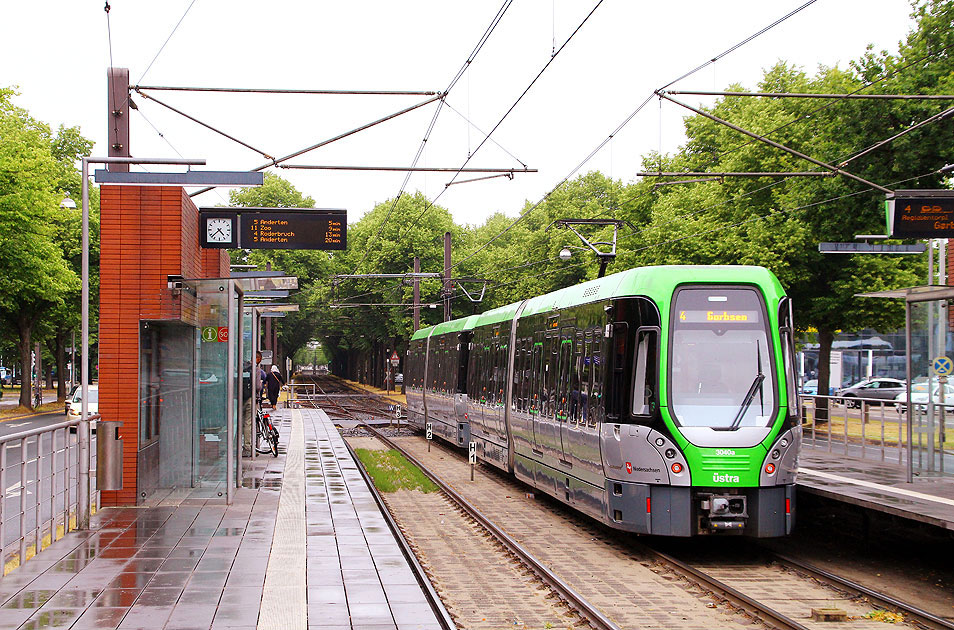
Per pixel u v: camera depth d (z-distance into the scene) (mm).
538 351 18734
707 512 12484
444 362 32375
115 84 15375
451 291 41594
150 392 15641
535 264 56812
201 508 14875
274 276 15883
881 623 9383
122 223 14906
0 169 37844
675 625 9289
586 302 15320
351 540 12398
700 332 12930
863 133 24938
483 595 10648
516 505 18750
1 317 50312
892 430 17875
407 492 20578
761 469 12531
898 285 28109
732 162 30953
